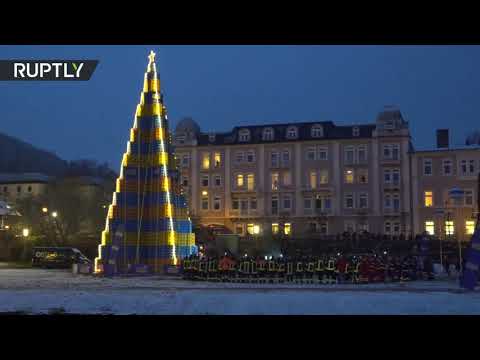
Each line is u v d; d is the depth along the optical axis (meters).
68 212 85.88
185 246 48.66
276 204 91.44
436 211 82.12
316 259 38.75
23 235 80.06
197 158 95.31
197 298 22.98
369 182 87.88
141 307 21.55
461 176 83.50
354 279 37.59
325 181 89.94
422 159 85.75
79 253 63.09
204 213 93.75
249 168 93.25
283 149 92.31
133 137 48.16
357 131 90.31
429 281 39.94
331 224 88.75
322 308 20.88
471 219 81.88
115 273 44.12
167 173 47.78
